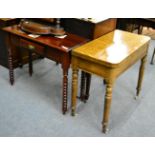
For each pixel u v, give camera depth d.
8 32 2.19
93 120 2.09
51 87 2.53
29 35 2.04
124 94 2.47
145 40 2.02
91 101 2.33
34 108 2.20
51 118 2.08
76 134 1.93
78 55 1.73
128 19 3.21
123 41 1.97
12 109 2.17
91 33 1.97
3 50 2.74
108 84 1.71
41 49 1.98
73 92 1.99
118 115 2.16
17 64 2.85
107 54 1.71
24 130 1.94
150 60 3.25
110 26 2.19
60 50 1.81
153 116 2.18
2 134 1.89
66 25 2.12
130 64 1.85
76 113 2.15
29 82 2.60
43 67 2.93
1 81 2.58
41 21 2.26
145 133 1.98
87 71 1.78
